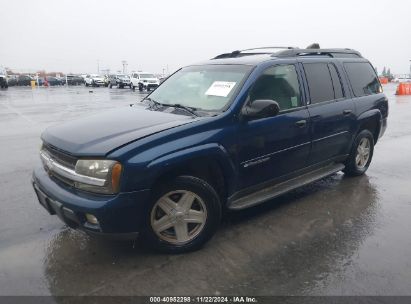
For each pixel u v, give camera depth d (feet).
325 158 16.01
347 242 11.98
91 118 12.81
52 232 12.77
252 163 12.57
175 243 11.16
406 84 81.00
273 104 11.94
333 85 16.22
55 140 11.16
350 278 10.02
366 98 17.93
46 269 10.50
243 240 12.10
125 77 141.79
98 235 10.05
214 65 14.65
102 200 9.78
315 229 12.90
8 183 18.04
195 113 12.28
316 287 9.63
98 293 9.43
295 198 15.83
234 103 12.11
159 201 10.71
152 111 13.04
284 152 13.64
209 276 10.12
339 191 16.70
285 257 11.07
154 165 10.03
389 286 9.68
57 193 10.46
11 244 11.93
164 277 10.08
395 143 27.73
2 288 9.64
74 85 182.80
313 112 14.64
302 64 14.94
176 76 15.78
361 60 18.76
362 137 17.97
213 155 11.21
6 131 33.58
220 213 11.77
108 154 9.78
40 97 83.56
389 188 17.19
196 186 11.07
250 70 13.15
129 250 11.48
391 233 12.62
